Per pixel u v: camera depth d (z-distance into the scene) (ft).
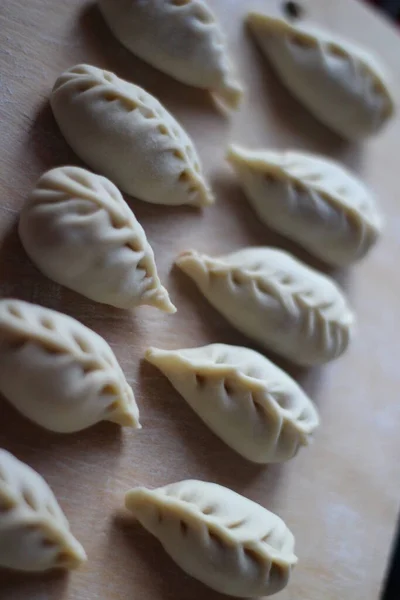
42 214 1.52
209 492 1.60
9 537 1.42
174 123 1.69
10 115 1.59
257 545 1.58
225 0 1.90
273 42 1.91
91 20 1.71
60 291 1.58
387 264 2.05
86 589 1.53
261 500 1.73
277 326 1.73
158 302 1.61
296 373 1.84
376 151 2.09
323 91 1.91
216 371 1.64
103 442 1.58
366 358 1.96
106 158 1.62
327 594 1.77
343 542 1.82
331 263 1.92
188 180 1.69
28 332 1.47
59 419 1.50
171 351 1.64
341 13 2.12
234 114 1.86
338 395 1.90
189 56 1.73
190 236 1.75
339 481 1.85
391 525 1.89
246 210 1.83
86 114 1.60
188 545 1.56
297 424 1.69
